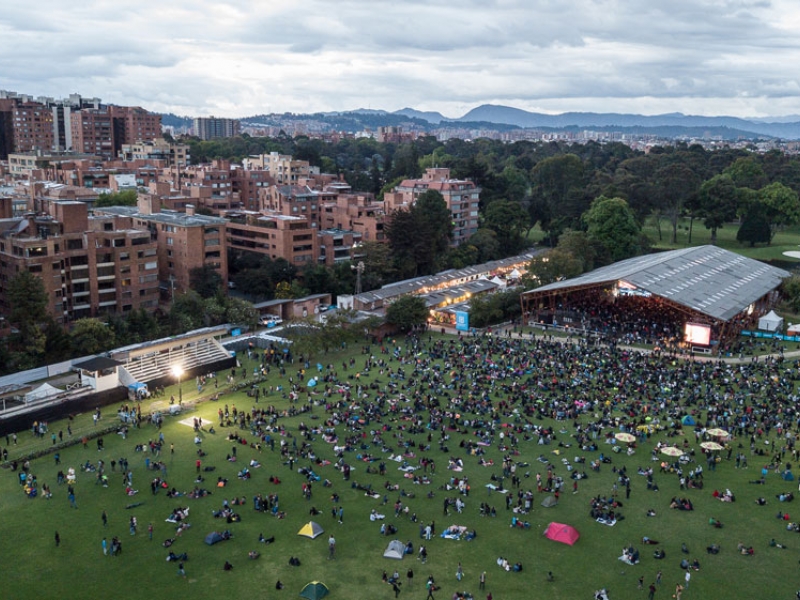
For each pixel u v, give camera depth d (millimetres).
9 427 106625
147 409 118125
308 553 74562
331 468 94312
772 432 105312
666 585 69312
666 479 91688
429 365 139125
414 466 94750
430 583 67812
